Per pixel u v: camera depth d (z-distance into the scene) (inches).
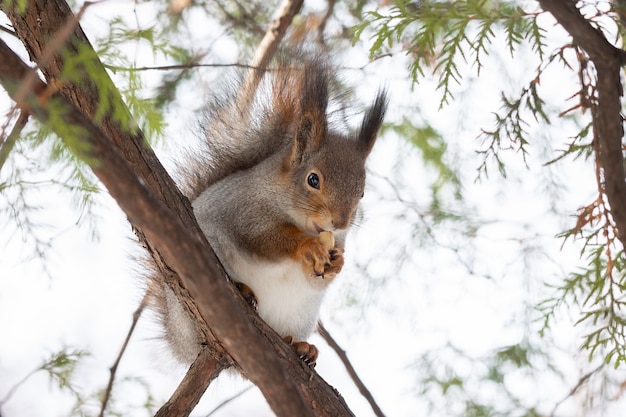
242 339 258.4
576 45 321.4
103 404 464.4
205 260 247.9
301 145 430.0
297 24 543.2
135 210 236.1
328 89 465.4
